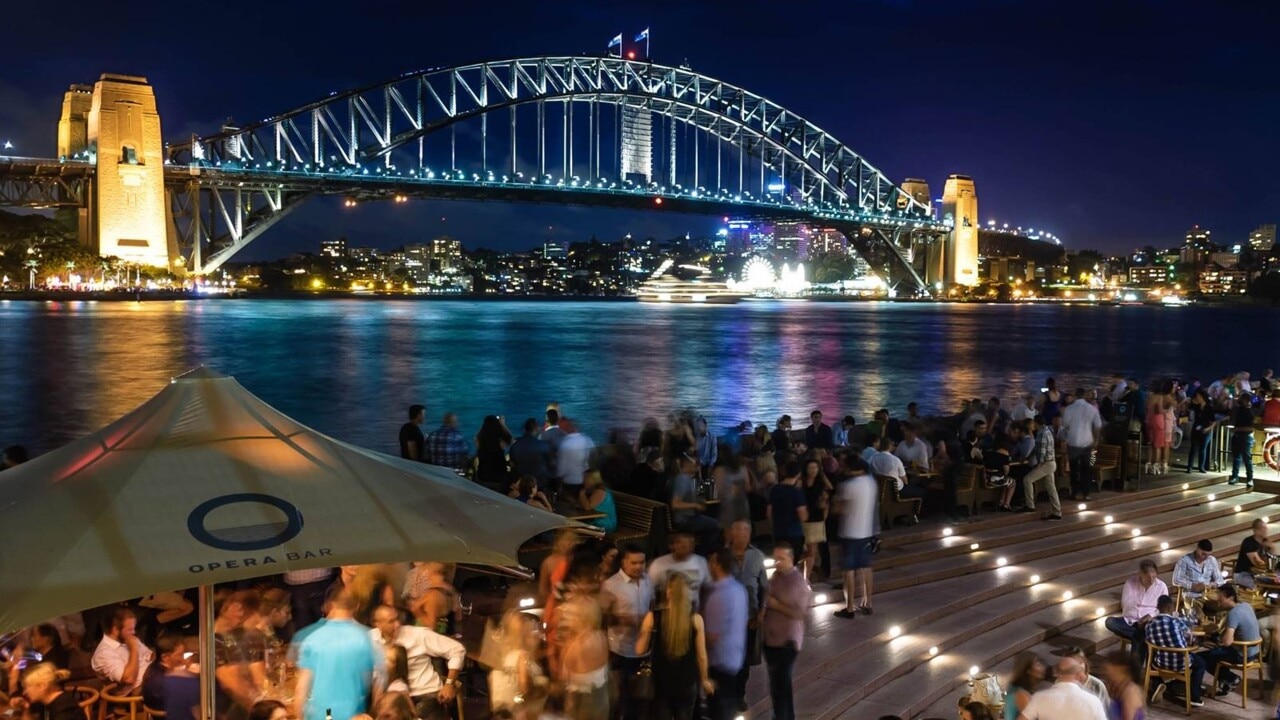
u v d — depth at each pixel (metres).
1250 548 13.01
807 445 17.97
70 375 52.91
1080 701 7.38
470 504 6.07
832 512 12.57
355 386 49.91
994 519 15.37
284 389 48.25
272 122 194.12
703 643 7.76
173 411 5.88
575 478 13.80
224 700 6.90
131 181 182.75
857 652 10.66
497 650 7.64
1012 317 197.75
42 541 4.89
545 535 11.38
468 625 9.89
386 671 7.29
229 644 7.34
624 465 14.15
